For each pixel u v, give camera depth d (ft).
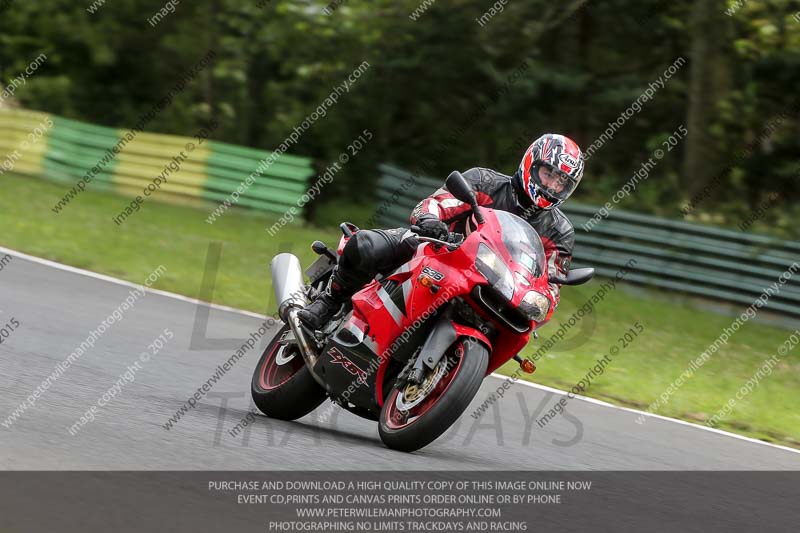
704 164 228.63
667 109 291.99
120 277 129.39
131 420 59.11
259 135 306.76
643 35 284.61
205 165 229.25
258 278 148.25
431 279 60.29
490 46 266.77
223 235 189.16
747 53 213.46
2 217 166.30
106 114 316.40
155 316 104.12
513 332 61.41
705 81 225.76
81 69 316.40
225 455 54.24
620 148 295.28
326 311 68.39
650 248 192.03
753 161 255.50
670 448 78.18
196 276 140.15
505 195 66.80
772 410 107.86
